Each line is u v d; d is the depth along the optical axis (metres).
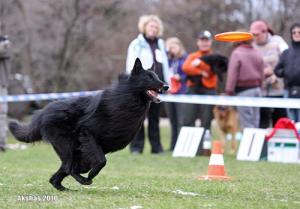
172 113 17.19
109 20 29.28
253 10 29.61
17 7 28.80
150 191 8.62
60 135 8.51
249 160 14.63
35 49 29.47
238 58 15.11
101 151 8.36
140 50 14.78
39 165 13.25
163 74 15.04
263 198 8.13
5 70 16.17
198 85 16.03
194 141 15.59
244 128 15.32
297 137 14.54
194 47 29.06
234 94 15.42
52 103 8.70
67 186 9.22
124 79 8.48
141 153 15.89
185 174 11.66
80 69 29.86
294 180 10.46
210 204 7.39
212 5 29.86
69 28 28.47
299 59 14.20
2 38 16.05
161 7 30.08
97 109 8.34
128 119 8.32
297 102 13.78
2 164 13.02
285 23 27.38
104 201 7.51
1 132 16.53
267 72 15.59
